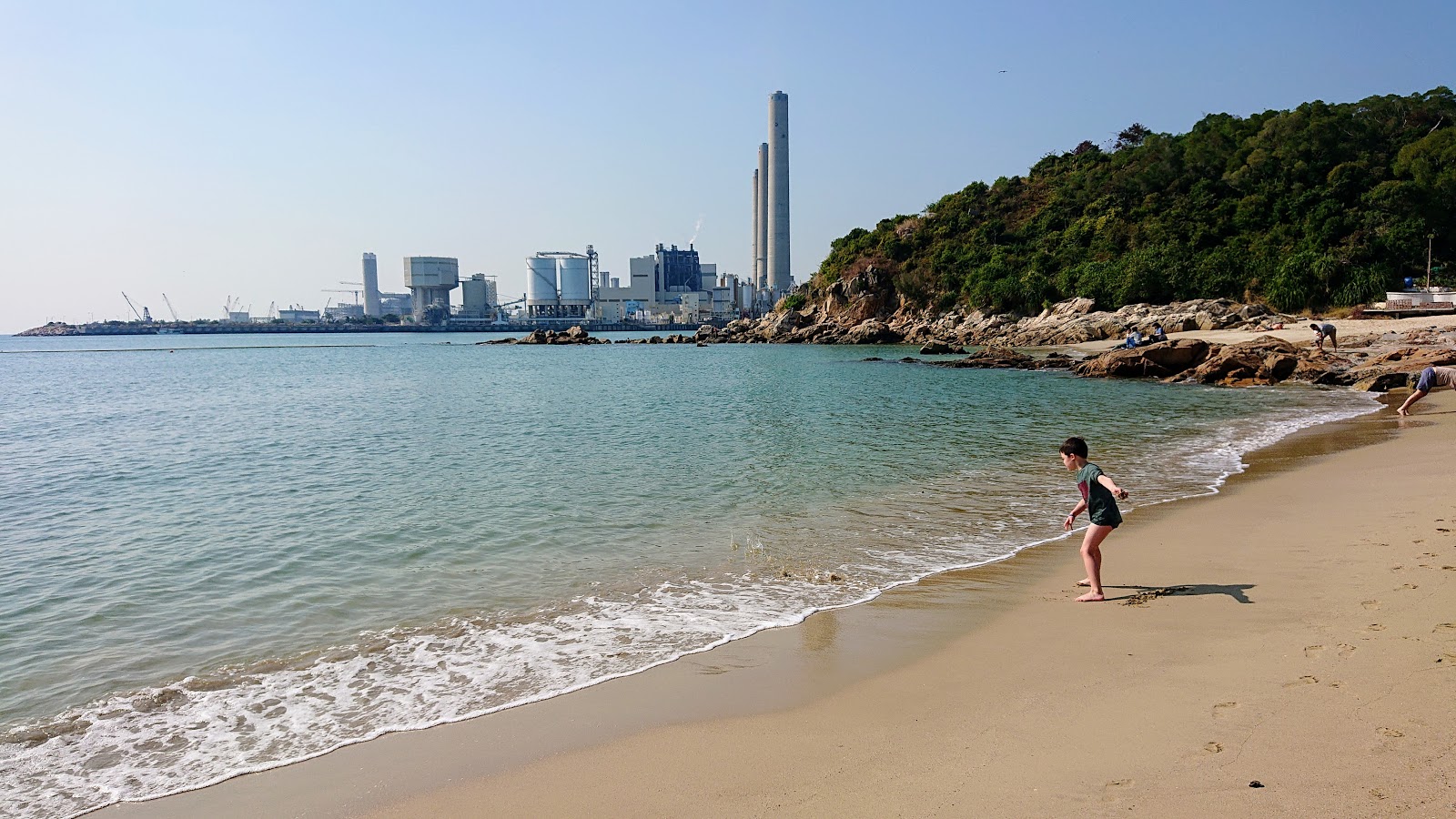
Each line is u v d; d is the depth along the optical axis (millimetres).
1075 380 43875
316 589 10242
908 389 41250
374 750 5961
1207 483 15273
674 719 6223
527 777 5418
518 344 143375
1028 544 11383
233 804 5281
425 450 22906
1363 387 32844
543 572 10664
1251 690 5930
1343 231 81750
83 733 6430
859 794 4887
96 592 10344
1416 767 4605
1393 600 7660
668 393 42188
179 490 17531
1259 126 105000
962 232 120250
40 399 45688
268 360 95625
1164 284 85625
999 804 4637
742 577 10172
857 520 13258
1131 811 4426
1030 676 6629
